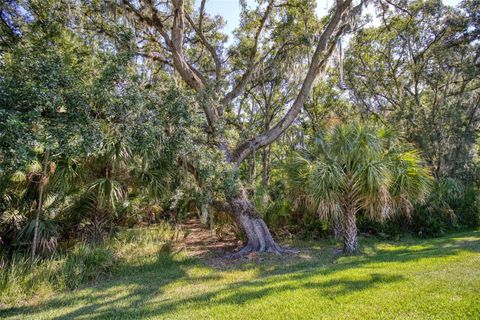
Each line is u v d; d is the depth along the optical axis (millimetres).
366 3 8805
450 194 9672
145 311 3682
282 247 7773
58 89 4457
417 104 14742
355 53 15773
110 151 5613
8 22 6832
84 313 3801
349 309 3209
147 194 7363
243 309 3432
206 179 6426
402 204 6762
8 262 5074
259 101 17219
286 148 16109
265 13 10484
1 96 3955
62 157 5559
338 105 17109
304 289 3959
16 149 3637
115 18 7133
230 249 7902
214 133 7414
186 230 9461
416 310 3059
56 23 6547
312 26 10211
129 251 6738
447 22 14312
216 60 10445
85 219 6938
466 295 3334
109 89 4867
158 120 5492
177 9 8086
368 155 6219
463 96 15578
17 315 3830
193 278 5340
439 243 7223
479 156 18375
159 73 9938
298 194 7535
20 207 6043
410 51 14977
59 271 5051
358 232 9008
